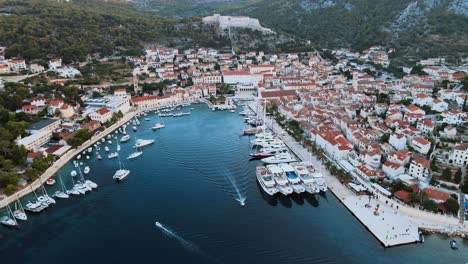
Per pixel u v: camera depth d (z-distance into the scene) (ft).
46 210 518.78
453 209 471.21
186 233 455.63
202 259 408.05
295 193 558.97
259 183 588.09
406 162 601.21
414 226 464.65
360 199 532.73
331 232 459.32
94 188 577.02
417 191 521.65
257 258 410.11
